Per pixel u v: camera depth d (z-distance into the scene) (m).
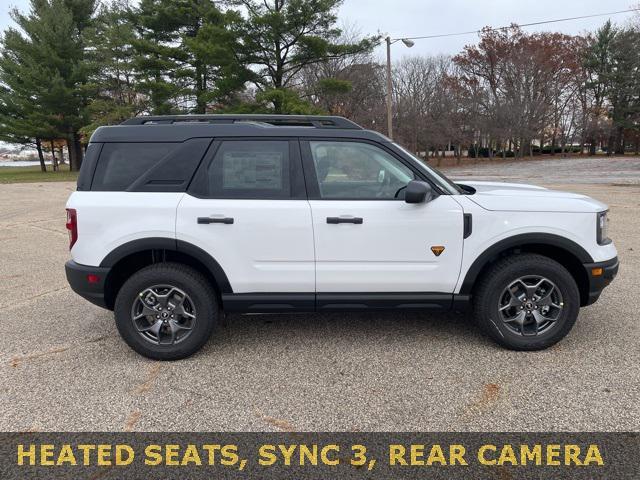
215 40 26.58
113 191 3.54
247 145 3.58
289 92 26.42
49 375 3.43
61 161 73.19
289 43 27.52
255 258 3.54
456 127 43.72
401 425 2.77
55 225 11.00
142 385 3.28
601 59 53.62
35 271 6.55
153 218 3.48
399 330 4.20
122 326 3.59
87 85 36.91
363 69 35.84
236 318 4.55
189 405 3.01
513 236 3.54
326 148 3.63
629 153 58.72
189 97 33.88
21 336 4.17
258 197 3.55
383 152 3.63
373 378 3.33
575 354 3.64
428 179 3.61
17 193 20.62
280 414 2.90
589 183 20.64
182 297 3.61
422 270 3.58
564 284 3.58
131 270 3.82
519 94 46.88
